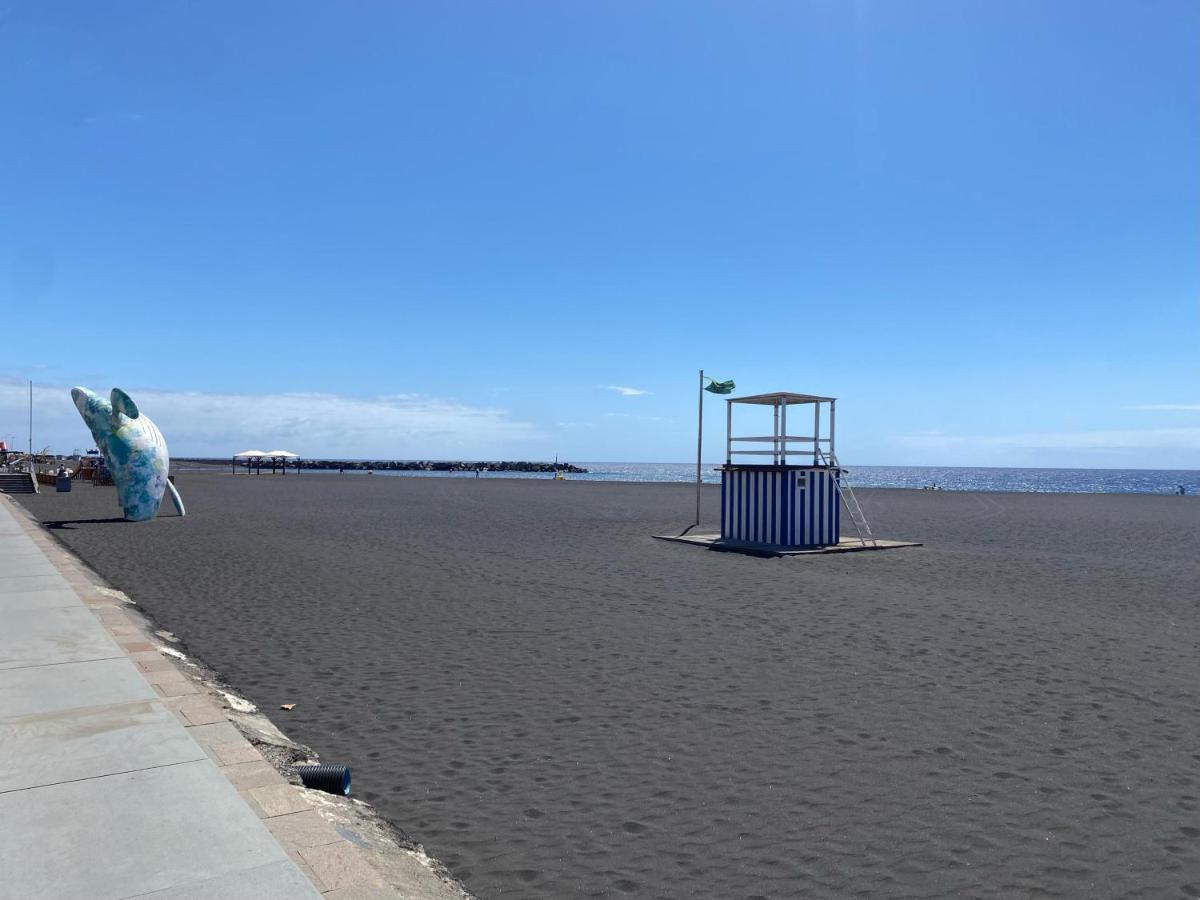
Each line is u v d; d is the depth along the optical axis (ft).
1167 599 41.88
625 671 26.96
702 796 16.83
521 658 28.63
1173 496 176.35
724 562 55.16
